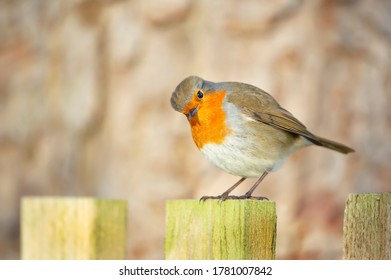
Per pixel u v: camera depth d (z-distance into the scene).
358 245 6.55
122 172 11.31
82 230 7.73
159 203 11.11
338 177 10.89
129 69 11.51
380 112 11.28
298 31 11.05
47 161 11.97
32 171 12.05
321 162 10.88
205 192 10.95
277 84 10.91
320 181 10.83
